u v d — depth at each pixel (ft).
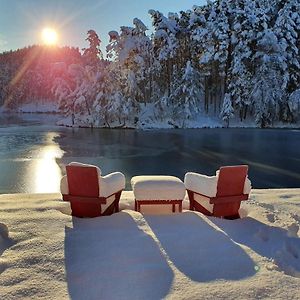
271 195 17.63
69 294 8.18
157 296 8.10
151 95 118.62
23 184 33.86
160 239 11.39
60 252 10.32
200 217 13.67
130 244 10.96
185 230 12.26
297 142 68.39
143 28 114.73
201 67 111.14
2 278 8.80
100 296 8.11
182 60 116.98
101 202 13.52
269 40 102.73
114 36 112.47
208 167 43.29
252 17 104.94
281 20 106.83
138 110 110.22
